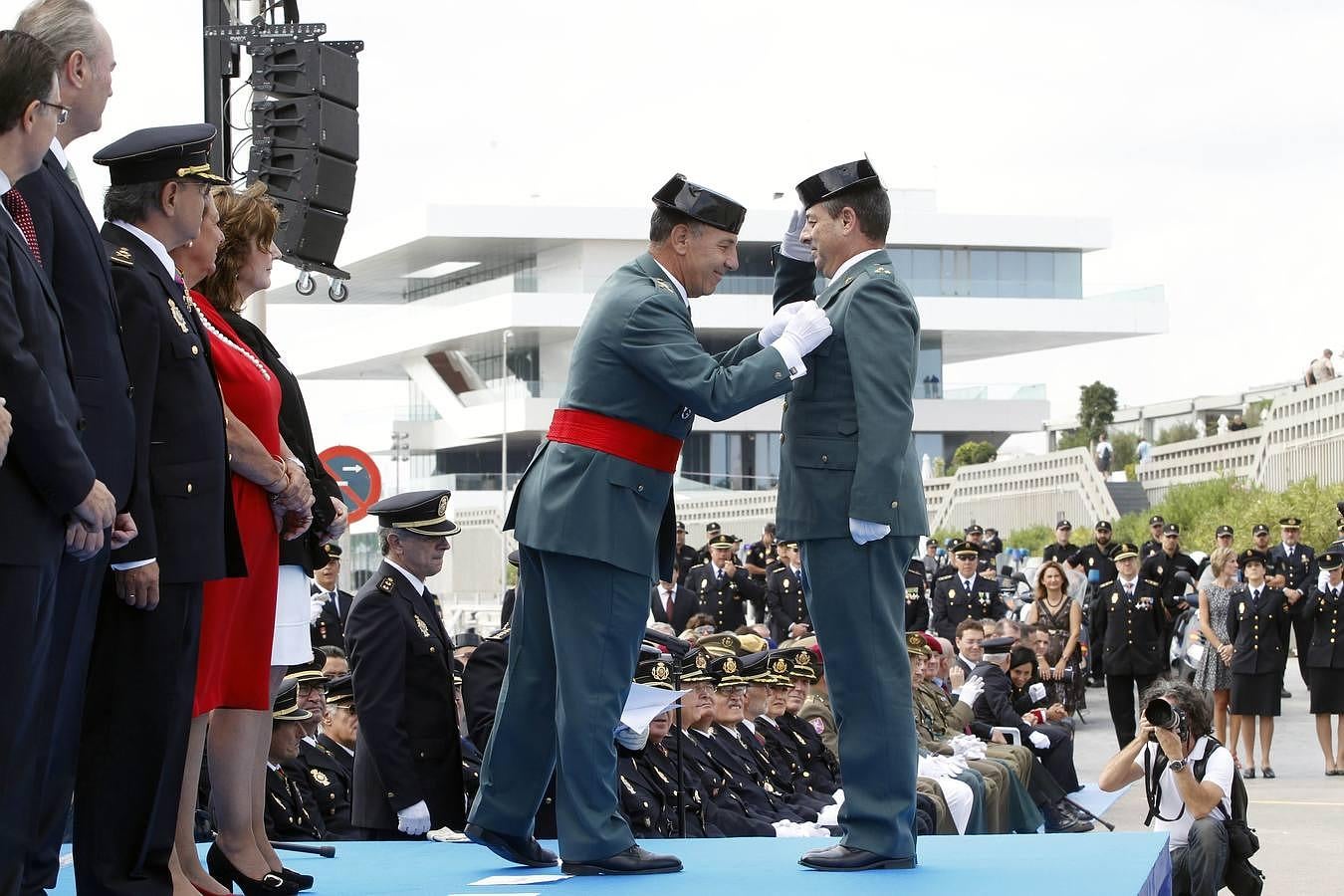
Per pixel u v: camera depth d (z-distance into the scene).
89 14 4.80
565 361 71.94
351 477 13.51
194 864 5.30
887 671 5.64
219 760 5.49
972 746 12.16
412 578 8.17
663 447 5.70
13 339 4.08
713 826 8.82
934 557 36.44
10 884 4.23
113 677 4.74
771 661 10.73
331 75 10.16
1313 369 49.09
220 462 4.95
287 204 10.16
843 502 5.61
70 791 4.77
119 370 4.60
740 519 67.69
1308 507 38.12
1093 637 24.83
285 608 5.81
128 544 4.61
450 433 75.06
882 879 5.37
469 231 69.12
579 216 69.31
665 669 8.59
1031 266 75.00
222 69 10.16
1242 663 18.03
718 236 5.82
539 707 5.84
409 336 75.06
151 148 4.95
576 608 5.64
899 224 72.19
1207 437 56.16
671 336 5.54
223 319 5.66
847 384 5.68
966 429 74.50
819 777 10.93
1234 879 8.84
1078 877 5.36
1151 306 74.62
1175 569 23.06
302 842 6.83
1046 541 57.31
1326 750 18.03
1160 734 8.80
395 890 5.52
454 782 8.03
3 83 4.17
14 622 4.09
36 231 4.46
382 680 7.90
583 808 5.62
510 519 5.81
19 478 4.13
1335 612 17.98
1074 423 90.12
